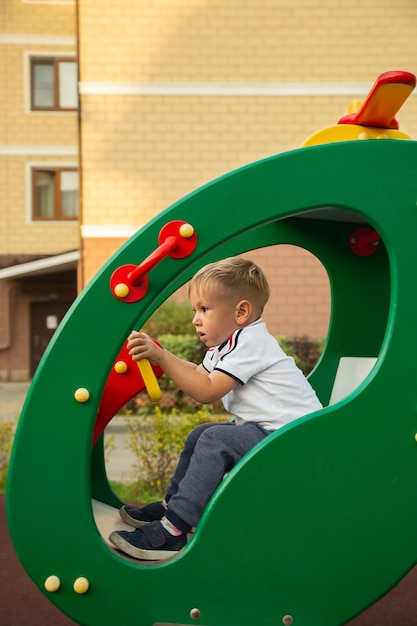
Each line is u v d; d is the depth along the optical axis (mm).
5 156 16266
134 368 2006
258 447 1560
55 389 1519
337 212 2066
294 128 10531
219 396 1744
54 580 1512
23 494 1512
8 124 16281
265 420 1794
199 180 10445
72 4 16281
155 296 1545
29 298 16797
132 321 1530
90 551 1524
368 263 2289
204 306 1879
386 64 10500
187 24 10406
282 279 10328
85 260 10289
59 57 16281
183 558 1546
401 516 1566
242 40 10461
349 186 1584
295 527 1552
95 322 1525
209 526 1549
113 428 7371
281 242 2230
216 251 2215
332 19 10492
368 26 10492
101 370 1522
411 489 1570
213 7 10430
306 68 10516
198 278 1894
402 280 1588
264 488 1550
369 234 2277
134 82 10336
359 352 2270
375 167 1594
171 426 4414
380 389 1574
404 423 1574
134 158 10383
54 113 16344
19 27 16188
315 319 10312
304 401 1836
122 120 10344
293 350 9703
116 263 1532
